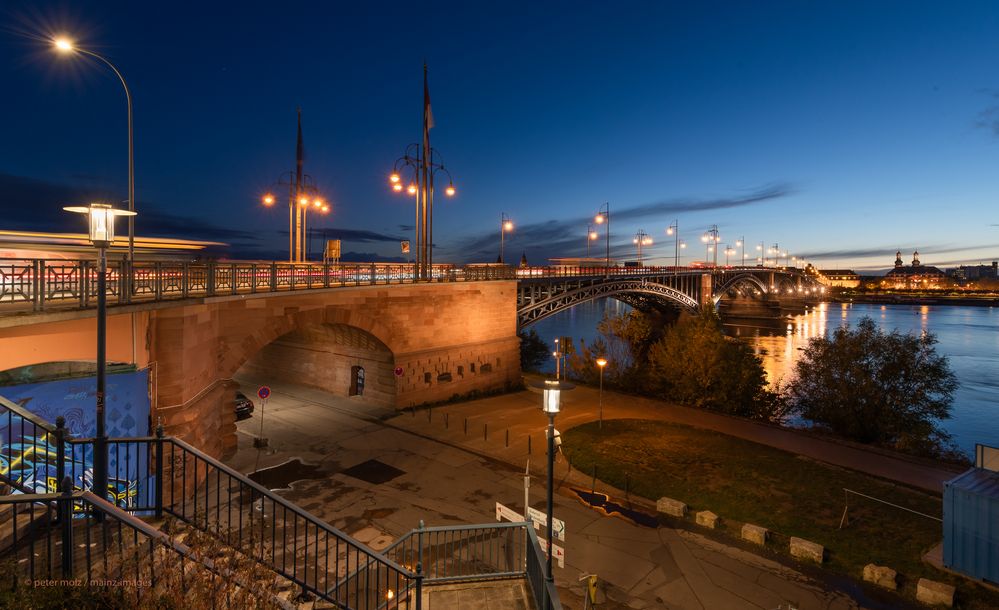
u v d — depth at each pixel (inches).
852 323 5113.2
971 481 572.1
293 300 973.8
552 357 2578.7
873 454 975.0
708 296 3602.4
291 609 271.3
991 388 2342.5
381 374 1235.9
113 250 869.2
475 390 1432.1
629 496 765.9
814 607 507.8
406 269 1272.1
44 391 470.0
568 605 505.0
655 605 507.5
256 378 1528.1
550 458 415.2
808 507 725.3
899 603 515.8
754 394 1422.2
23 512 279.3
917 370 1164.5
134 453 560.4
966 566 549.3
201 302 617.9
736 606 508.1
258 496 709.9
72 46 522.0
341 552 553.9
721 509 718.5
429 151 1347.2
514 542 607.2
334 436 1005.2
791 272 6274.6
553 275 1952.5
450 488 770.8
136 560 214.7
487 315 1486.2
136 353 569.6
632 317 2073.1
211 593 223.3
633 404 1362.0
